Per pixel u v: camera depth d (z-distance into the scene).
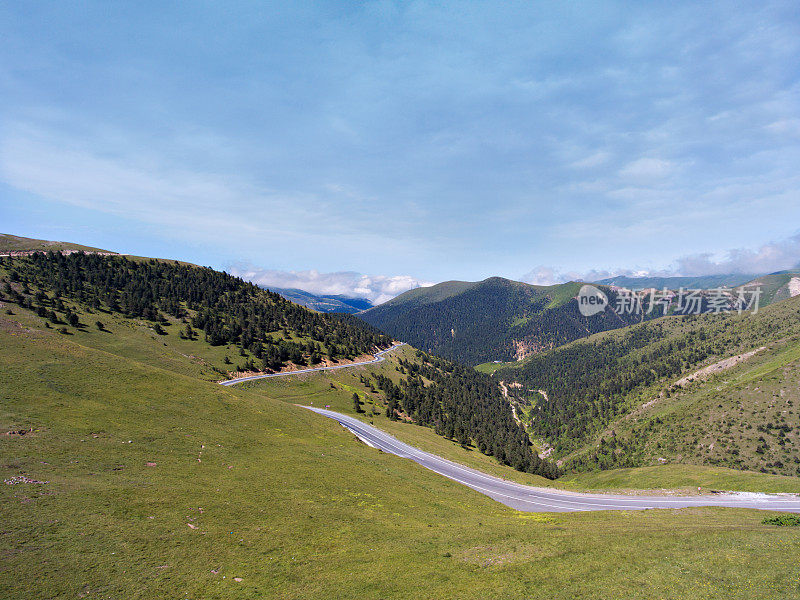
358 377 189.88
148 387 62.91
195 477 40.94
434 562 28.69
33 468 33.66
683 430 185.12
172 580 23.80
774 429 156.50
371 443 101.19
